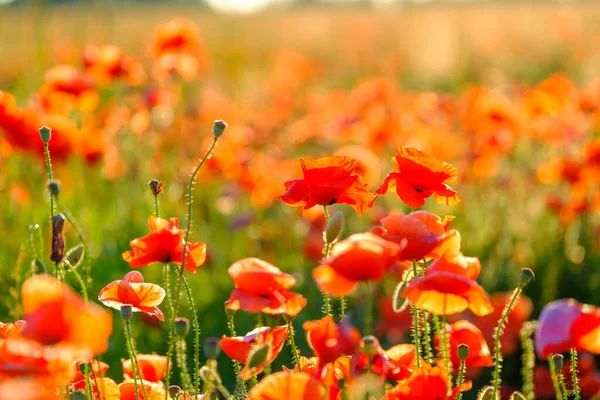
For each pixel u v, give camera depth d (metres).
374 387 2.10
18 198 6.00
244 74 16.31
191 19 30.22
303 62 14.62
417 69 17.00
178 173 6.90
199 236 6.33
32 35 10.43
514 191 7.12
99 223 6.17
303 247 5.76
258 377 3.59
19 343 1.67
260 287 2.23
